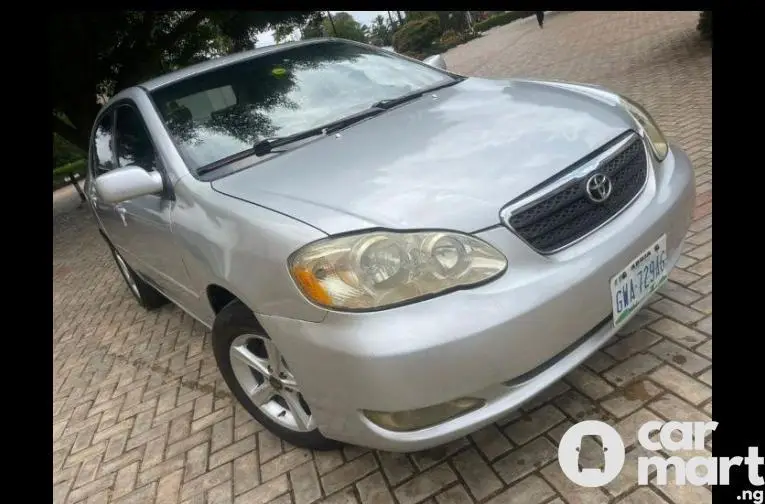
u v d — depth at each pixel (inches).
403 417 67.1
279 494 86.5
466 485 78.0
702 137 173.5
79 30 326.3
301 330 68.8
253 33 423.2
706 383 83.4
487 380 65.4
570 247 71.7
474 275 65.9
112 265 261.1
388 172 76.9
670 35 379.2
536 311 66.0
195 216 87.4
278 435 93.5
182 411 117.6
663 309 101.2
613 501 70.3
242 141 99.3
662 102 230.1
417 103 105.7
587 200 73.8
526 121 85.5
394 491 80.4
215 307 95.4
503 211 68.9
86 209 500.1
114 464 106.8
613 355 93.7
